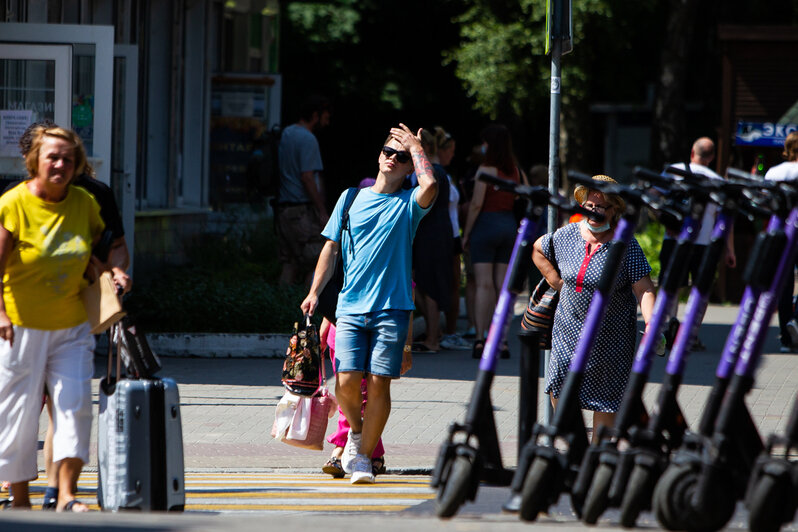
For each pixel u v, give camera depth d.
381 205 21.56
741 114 52.75
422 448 24.95
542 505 15.23
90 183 19.05
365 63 100.19
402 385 32.44
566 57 84.62
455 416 28.30
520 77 86.81
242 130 55.94
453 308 39.91
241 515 18.75
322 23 95.94
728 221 15.34
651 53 101.50
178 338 37.28
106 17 46.62
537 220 15.80
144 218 47.59
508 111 88.69
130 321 17.80
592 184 15.75
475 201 36.31
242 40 62.19
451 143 37.66
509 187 15.82
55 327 17.52
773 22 99.69
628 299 20.05
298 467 23.50
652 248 55.22
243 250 50.31
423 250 36.47
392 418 27.97
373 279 21.45
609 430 15.53
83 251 17.56
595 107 109.50
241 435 26.20
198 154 54.50
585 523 15.32
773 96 52.47
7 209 17.31
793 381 32.88
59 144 17.31
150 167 51.59
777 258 14.75
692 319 15.41
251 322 38.41
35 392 17.59
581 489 15.46
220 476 22.80
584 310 19.94
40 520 14.58
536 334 17.34
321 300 22.41
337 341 21.75
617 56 89.38
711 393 15.16
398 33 101.19
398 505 19.92
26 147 17.81
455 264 39.34
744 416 15.23
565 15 24.06
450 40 101.50
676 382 15.34
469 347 40.12
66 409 17.48
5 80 36.00
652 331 15.62
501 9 89.06
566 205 15.78
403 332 21.42
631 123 111.50
